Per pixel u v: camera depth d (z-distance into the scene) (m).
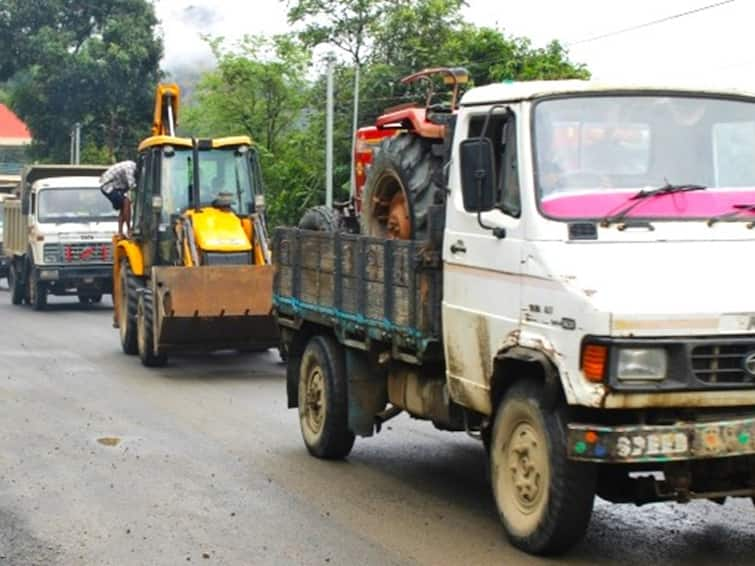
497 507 8.27
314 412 11.29
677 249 7.57
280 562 7.78
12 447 11.55
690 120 8.21
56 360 18.59
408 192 9.65
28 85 50.84
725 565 7.77
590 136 8.04
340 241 10.54
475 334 8.37
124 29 50.06
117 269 20.53
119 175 20.91
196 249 18.11
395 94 37.38
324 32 39.53
